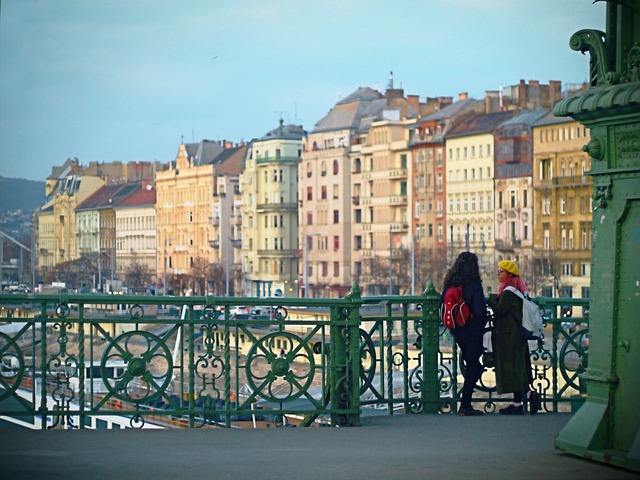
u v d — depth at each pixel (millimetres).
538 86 143125
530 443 12633
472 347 15133
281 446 12281
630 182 11133
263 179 178250
